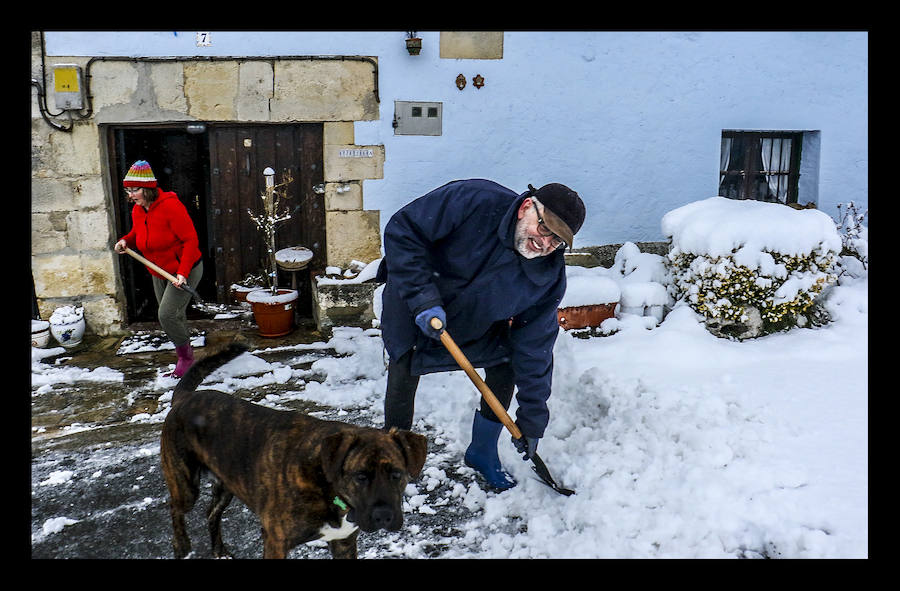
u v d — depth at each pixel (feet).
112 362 19.71
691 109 23.77
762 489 11.20
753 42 23.63
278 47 21.38
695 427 13.19
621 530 10.46
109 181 21.79
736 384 15.78
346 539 8.93
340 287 21.42
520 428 11.50
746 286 19.11
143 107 21.07
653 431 13.26
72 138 20.92
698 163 24.18
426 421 15.07
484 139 22.82
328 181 22.33
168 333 18.13
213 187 22.63
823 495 10.93
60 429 15.23
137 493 12.30
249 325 22.74
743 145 25.27
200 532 10.96
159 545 10.59
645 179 23.98
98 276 21.71
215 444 8.95
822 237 19.34
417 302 10.45
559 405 14.83
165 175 27.43
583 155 23.47
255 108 21.61
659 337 18.69
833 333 19.12
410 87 22.17
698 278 19.80
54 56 20.39
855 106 24.48
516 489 11.98
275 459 8.21
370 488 7.60
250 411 8.93
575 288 20.04
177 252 18.45
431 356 11.35
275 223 22.97
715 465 12.01
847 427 13.41
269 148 22.61
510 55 22.49
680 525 10.39
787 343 18.63
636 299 20.54
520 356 11.25
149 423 15.53
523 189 23.34
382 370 18.21
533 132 23.04
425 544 10.57
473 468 12.89
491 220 10.59
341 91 21.86
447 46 22.12
